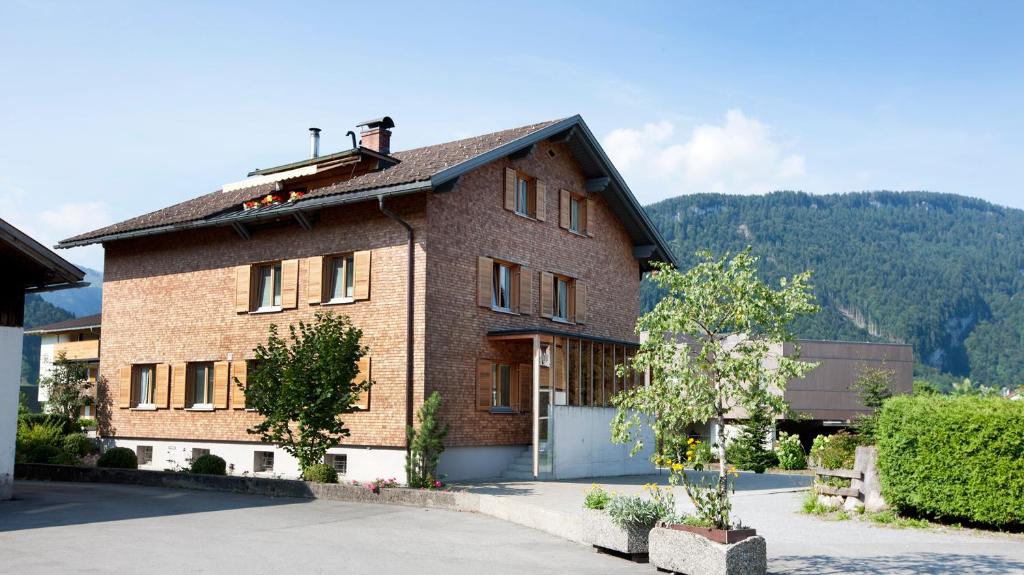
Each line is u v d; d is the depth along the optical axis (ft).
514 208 82.58
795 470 113.09
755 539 35.50
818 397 156.76
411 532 46.75
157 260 90.12
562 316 90.63
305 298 78.38
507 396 82.38
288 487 61.77
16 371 57.47
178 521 49.08
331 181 85.92
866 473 54.95
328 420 65.21
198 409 84.89
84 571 35.24
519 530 48.06
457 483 72.84
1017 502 46.55
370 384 68.80
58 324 160.25
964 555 41.14
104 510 53.21
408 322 71.97
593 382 86.22
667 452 38.91
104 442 91.76
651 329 39.19
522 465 79.77
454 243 75.20
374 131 89.20
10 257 56.80
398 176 72.90
